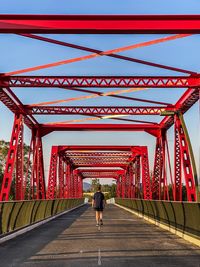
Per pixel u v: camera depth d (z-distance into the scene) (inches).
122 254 473.1
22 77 1141.1
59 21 816.3
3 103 1378.0
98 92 1368.1
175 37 1005.2
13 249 524.1
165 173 1814.7
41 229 861.2
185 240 633.0
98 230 826.2
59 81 1148.5
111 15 815.1
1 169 2733.8
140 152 2400.3
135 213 1653.5
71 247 540.4
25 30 813.2
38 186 1739.7
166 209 841.5
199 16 808.3
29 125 1718.8
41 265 399.5
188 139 1460.4
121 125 1831.9
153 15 812.6
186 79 1159.6
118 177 4574.3
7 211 682.8
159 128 1830.7
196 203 570.6
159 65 1114.7
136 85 1151.0
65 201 1962.4
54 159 2321.6
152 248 530.0
